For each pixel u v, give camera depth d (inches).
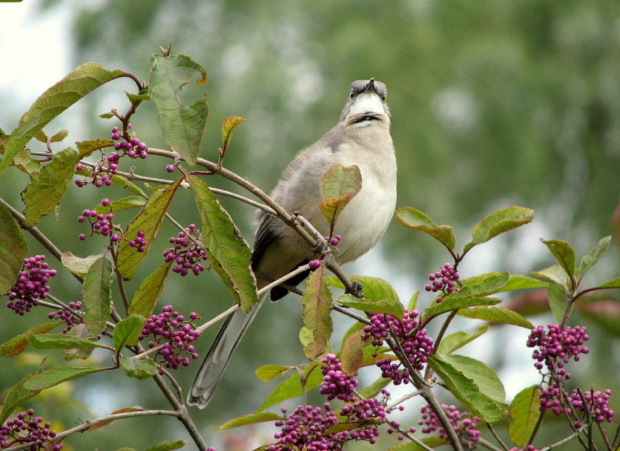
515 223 181.0
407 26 656.4
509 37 676.1
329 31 659.4
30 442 164.2
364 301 169.8
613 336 271.4
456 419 207.5
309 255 315.3
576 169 696.4
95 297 162.1
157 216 168.9
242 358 564.7
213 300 535.8
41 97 149.8
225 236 165.2
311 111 623.5
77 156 157.9
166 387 184.5
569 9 680.4
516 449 197.6
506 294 615.5
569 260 200.2
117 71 152.9
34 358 285.6
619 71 686.5
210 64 647.8
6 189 482.6
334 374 180.5
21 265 164.1
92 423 170.4
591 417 191.0
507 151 650.2
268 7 663.1
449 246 184.9
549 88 663.8
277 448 177.6
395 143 622.8
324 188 189.5
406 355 179.5
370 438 181.8
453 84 649.0
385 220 311.7
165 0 666.2
